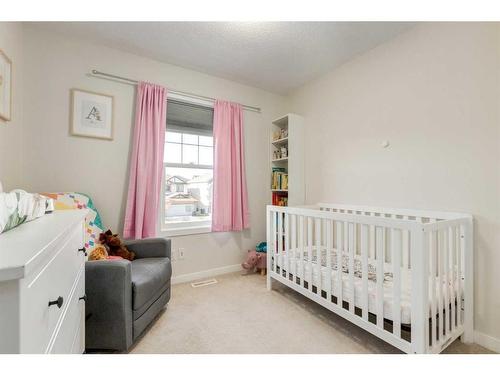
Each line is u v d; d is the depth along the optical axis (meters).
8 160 1.69
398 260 1.34
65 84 2.09
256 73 2.79
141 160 2.32
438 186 1.80
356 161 2.43
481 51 1.59
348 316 1.60
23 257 0.51
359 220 1.53
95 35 2.10
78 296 1.06
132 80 2.37
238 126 2.97
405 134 2.01
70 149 2.11
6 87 1.61
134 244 2.09
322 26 1.95
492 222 1.54
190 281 2.68
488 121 1.56
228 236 2.97
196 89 2.73
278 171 3.24
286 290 2.43
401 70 2.04
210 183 2.96
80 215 1.09
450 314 1.51
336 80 2.65
